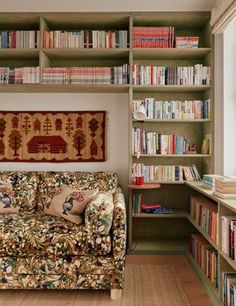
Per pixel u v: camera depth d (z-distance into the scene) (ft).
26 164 11.70
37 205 9.98
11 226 7.80
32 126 11.68
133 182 10.79
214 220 7.85
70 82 10.70
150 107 10.84
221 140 10.15
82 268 7.40
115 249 7.40
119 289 7.38
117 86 10.70
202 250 8.69
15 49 10.59
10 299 7.37
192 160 11.73
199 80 10.74
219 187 7.52
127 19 10.85
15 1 10.25
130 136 10.71
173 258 10.20
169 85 10.66
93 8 10.49
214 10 10.00
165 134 11.75
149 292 7.75
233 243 6.41
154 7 10.48
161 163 11.75
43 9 10.53
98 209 7.53
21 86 10.75
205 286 7.97
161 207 11.28
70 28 11.56
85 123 11.67
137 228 11.75
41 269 7.39
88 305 7.09
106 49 10.61
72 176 10.36
